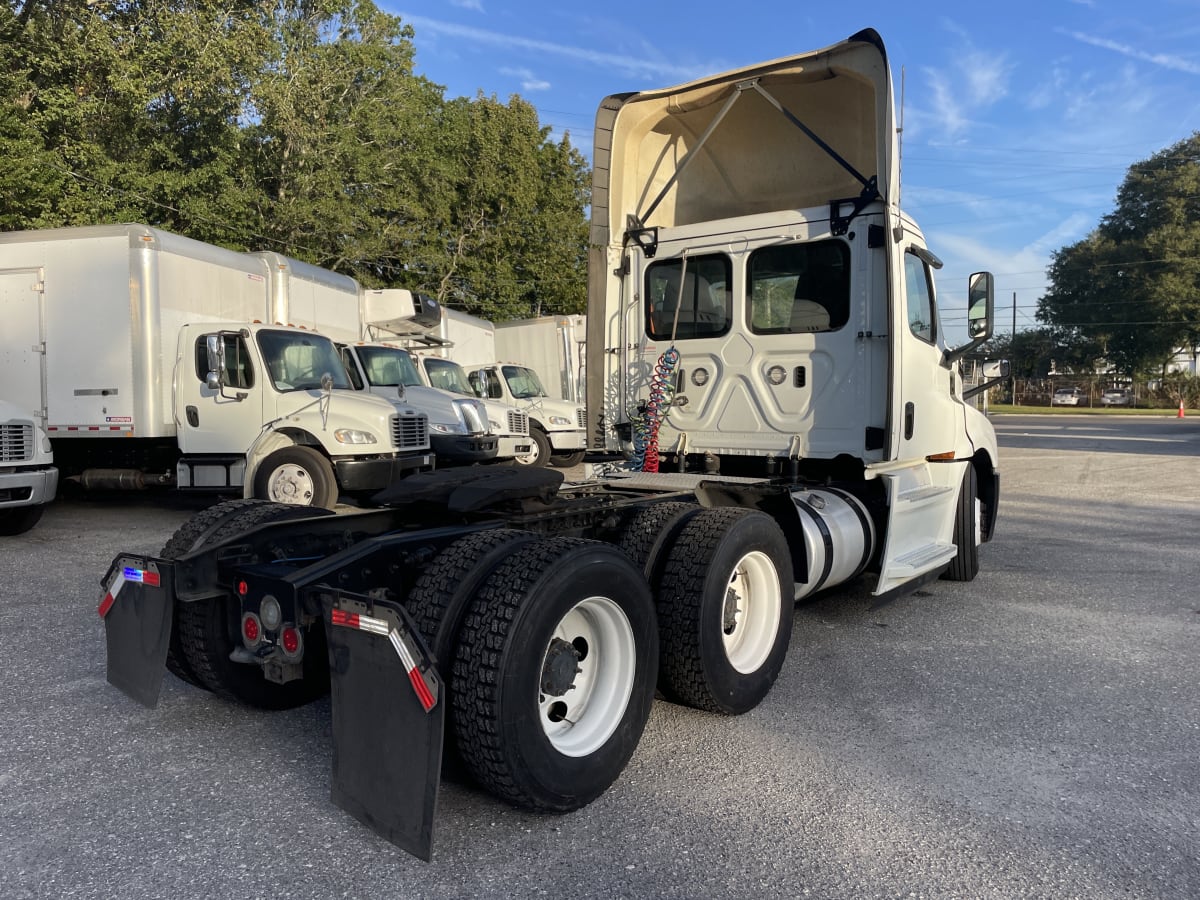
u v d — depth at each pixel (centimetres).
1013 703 449
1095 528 1059
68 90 1941
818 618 618
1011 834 313
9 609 628
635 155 662
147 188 2005
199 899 271
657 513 441
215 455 1040
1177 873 288
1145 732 410
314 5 2544
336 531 414
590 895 274
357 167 2620
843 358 570
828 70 559
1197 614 634
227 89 2138
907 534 584
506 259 3183
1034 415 5006
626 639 352
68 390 1034
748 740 400
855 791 348
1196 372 7250
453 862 293
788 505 498
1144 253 6906
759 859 296
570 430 1777
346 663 301
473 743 302
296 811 329
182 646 398
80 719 420
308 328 1233
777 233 591
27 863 292
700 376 625
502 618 303
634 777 361
